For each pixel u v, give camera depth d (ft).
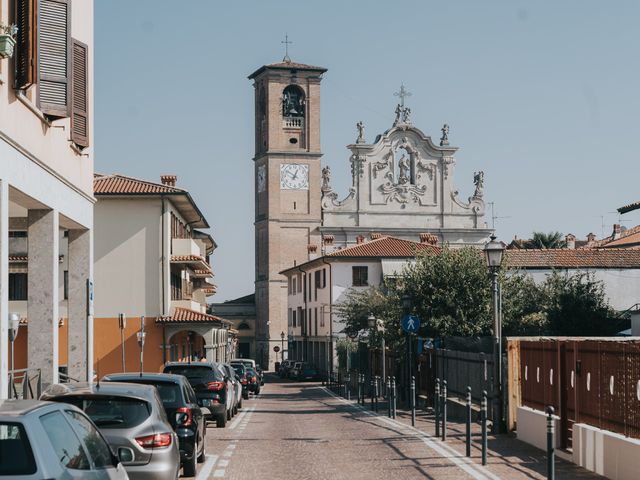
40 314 69.31
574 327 126.00
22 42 57.00
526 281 131.95
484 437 54.19
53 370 69.21
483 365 88.84
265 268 366.02
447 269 120.67
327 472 51.29
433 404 111.34
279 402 145.89
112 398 39.09
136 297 167.73
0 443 22.16
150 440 38.45
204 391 85.92
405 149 336.90
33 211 69.31
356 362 192.34
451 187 337.11
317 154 366.43
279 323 360.89
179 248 175.83
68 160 74.18
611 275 170.09
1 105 54.95
